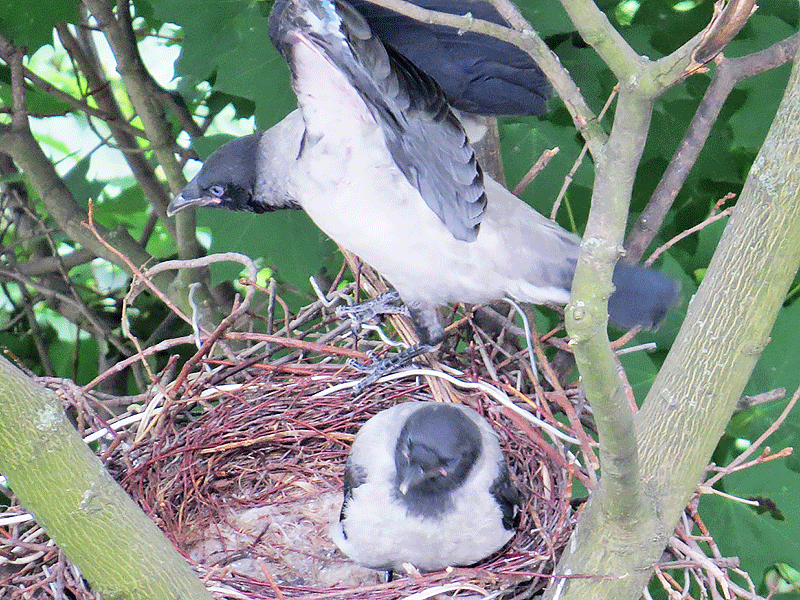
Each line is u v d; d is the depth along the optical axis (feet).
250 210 15.52
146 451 15.28
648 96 7.30
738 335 10.00
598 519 10.40
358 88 10.35
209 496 15.85
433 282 14.02
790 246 9.71
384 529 13.46
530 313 16.10
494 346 16.01
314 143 12.90
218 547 15.39
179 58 18.75
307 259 17.56
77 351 21.50
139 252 21.13
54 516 8.45
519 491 14.79
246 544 15.49
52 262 21.21
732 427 16.10
